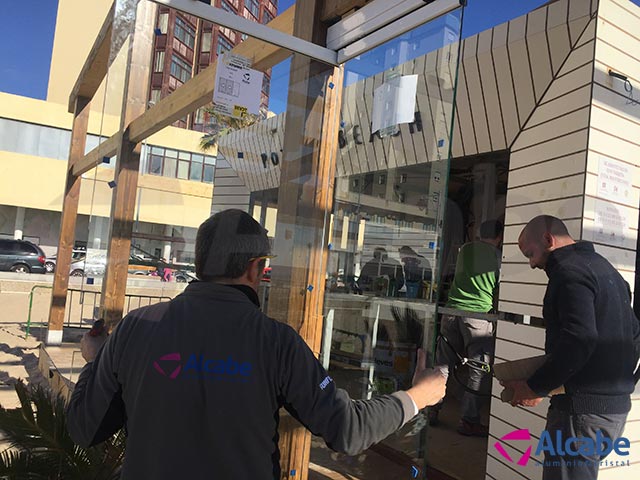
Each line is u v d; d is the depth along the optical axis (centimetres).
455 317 383
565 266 217
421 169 193
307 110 267
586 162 263
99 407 121
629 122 278
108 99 371
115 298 355
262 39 239
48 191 2244
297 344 119
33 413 208
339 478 222
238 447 110
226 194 315
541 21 288
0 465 198
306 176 267
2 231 2245
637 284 277
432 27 194
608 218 271
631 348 215
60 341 591
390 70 221
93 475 202
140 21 329
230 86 257
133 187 366
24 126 2189
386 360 209
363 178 243
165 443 109
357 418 117
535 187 299
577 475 211
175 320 117
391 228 215
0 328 848
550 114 291
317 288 269
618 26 272
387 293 213
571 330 203
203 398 110
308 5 263
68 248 630
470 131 353
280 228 263
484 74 324
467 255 371
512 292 313
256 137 282
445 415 435
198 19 270
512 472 289
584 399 208
